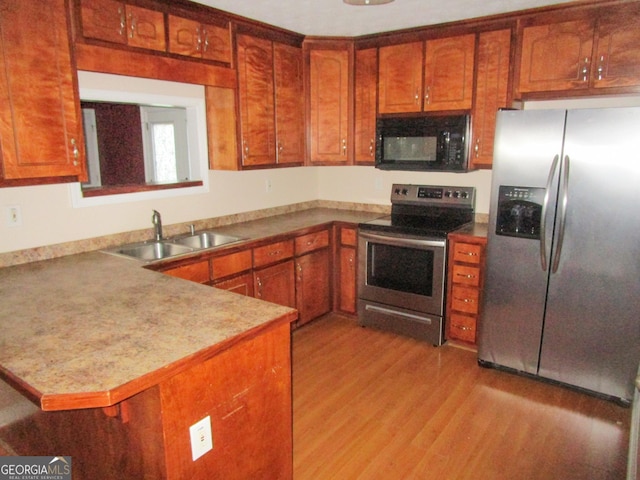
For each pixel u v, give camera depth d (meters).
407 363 3.07
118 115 2.81
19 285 2.02
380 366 3.03
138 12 2.43
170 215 3.16
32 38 1.98
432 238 3.15
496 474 2.03
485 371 2.96
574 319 2.62
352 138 3.75
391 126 3.51
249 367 1.59
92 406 1.13
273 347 1.68
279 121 3.46
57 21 2.06
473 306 3.10
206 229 3.38
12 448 2.12
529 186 2.63
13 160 1.99
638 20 2.57
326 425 2.40
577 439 2.26
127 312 1.67
